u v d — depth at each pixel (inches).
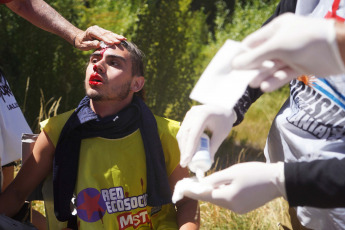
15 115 101.8
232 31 348.2
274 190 55.5
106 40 87.0
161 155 86.7
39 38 221.0
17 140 100.3
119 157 85.0
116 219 84.2
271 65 49.0
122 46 87.0
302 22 45.5
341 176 52.9
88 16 218.8
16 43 222.1
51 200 90.3
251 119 290.8
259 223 129.6
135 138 86.0
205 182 56.7
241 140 245.1
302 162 55.6
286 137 70.6
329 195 53.2
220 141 65.9
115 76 84.6
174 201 58.7
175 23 228.2
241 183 55.0
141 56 90.7
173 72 226.2
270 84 48.9
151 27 222.7
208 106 63.9
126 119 85.4
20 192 88.2
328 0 66.4
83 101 87.6
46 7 99.3
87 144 85.9
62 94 215.8
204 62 316.2
